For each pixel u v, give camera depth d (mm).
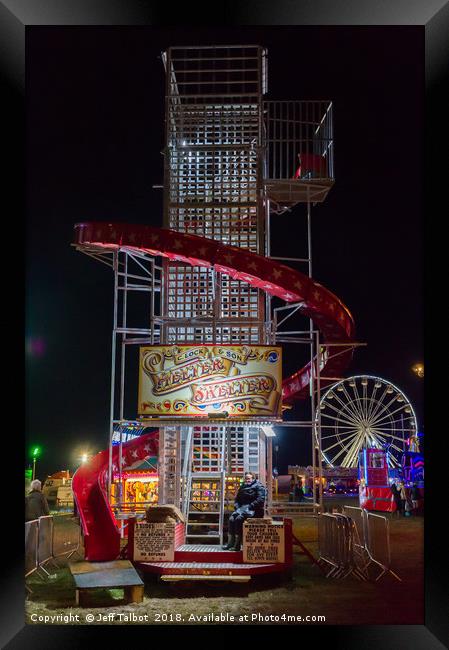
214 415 12719
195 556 11148
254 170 16344
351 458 31047
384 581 11359
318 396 15023
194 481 14289
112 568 10383
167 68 16219
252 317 15078
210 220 16094
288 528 11117
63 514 21469
